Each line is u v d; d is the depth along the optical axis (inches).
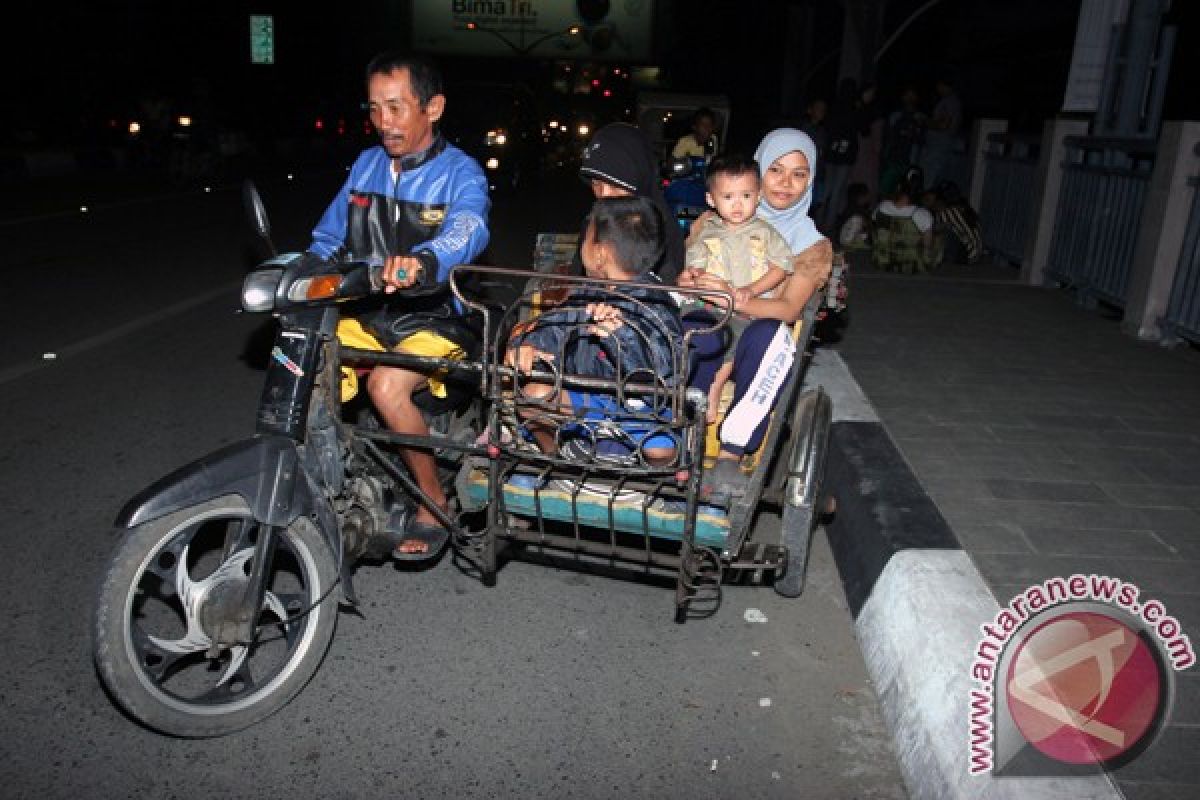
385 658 126.9
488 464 122.6
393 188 126.5
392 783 104.2
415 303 125.0
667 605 143.8
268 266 105.5
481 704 118.3
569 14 1568.7
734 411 124.0
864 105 535.8
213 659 113.3
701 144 383.6
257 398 220.8
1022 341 269.6
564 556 128.5
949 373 233.8
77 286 328.8
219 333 275.4
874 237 386.9
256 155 1056.2
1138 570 137.1
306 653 114.0
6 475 174.1
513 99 729.0
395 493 128.5
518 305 117.3
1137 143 293.6
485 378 112.3
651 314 111.7
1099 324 295.6
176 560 103.2
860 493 158.6
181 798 100.7
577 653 130.2
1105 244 312.8
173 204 574.9
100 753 106.7
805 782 107.1
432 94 121.3
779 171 148.1
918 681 113.5
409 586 145.4
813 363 230.7
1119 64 355.6
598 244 114.9
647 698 121.0
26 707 113.1
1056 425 197.9
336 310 110.5
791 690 123.9
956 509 155.4
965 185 480.1
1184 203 264.5
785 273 138.6
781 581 142.6
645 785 105.6
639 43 1574.8
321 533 112.6
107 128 848.3
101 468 178.9
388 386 121.7
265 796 101.6
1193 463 178.9
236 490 102.0
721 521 116.7
